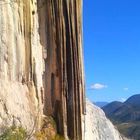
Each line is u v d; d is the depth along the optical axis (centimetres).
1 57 3572
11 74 3681
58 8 4412
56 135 4194
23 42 3881
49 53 4356
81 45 4697
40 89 4144
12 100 3603
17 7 3816
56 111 4331
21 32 3859
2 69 3572
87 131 5412
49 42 4359
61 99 4353
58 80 4375
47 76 4331
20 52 3809
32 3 4075
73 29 4550
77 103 4500
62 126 4312
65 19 4475
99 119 6238
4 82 3569
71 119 4422
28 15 3972
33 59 4012
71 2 4544
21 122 3603
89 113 5831
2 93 3506
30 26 3984
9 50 3659
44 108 4256
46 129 4062
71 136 4400
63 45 4431
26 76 3919
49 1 4356
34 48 4056
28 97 3894
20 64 3803
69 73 4469
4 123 3400
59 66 4378
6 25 3638
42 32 4306
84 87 4722
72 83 4475
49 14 4353
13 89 3669
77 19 4619
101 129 6216
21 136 2078
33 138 3597
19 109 3659
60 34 4409
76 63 4553
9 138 2031
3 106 3481
